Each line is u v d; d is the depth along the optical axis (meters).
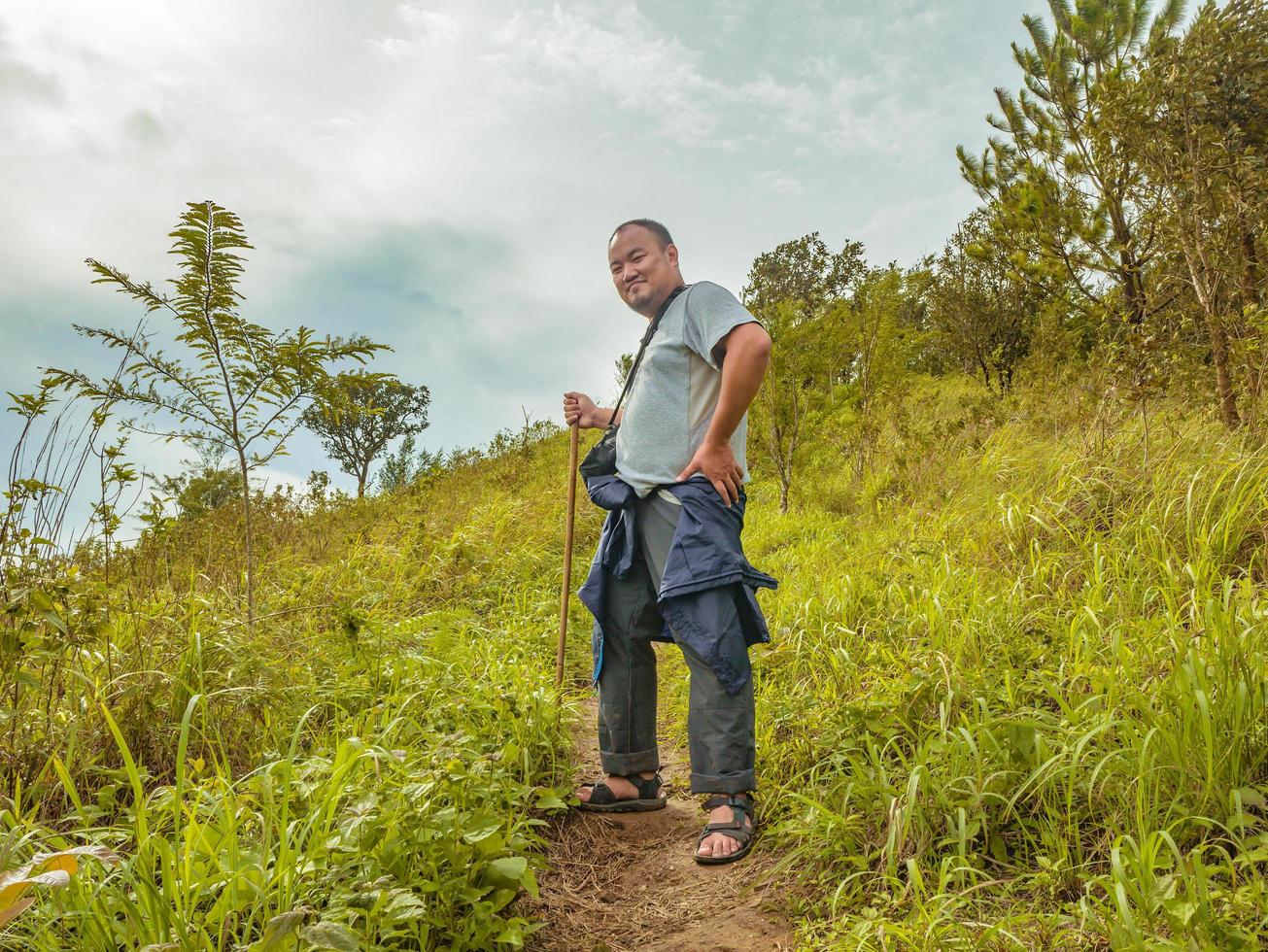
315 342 3.50
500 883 1.96
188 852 1.67
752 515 8.80
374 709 2.80
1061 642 2.95
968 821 2.11
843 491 8.32
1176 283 6.36
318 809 1.89
